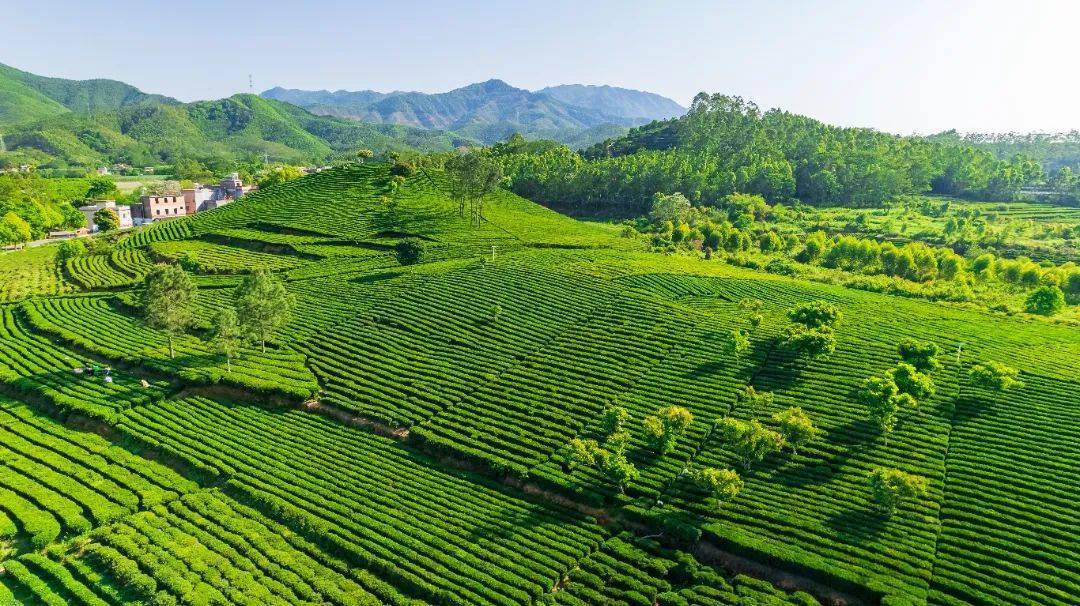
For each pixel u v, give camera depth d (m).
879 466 53.16
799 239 150.62
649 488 51.88
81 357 73.56
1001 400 61.62
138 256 117.88
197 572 42.00
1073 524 45.19
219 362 72.44
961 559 43.00
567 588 42.47
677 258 121.88
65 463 53.75
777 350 73.88
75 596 40.03
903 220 173.50
